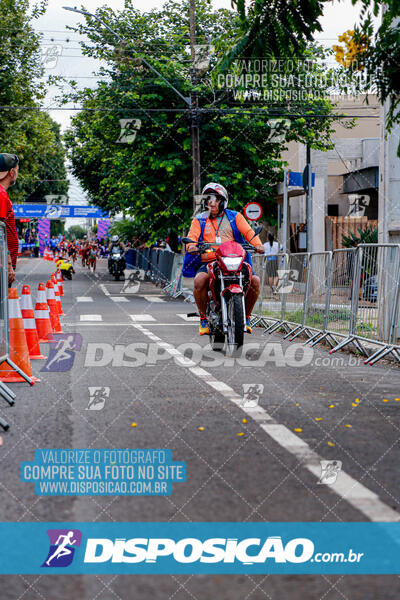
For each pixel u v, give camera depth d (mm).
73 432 5496
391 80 6387
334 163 30359
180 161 26094
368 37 6129
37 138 37844
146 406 6418
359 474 4402
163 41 31469
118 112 26875
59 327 13414
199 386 7445
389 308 9500
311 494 4059
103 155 41875
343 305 10750
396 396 6984
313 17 5938
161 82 25719
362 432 5438
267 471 4465
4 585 3084
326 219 27156
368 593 2977
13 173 7891
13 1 35312
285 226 20125
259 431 5453
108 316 17469
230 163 26516
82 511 3871
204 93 25047
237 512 3812
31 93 36125
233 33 6133
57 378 8148
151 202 27328
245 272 9633
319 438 5250
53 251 73562
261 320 14805
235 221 10250
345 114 29031
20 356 7984
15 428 5668
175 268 27734
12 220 7523
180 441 5176
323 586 3049
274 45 6055
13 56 35656
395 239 10836
